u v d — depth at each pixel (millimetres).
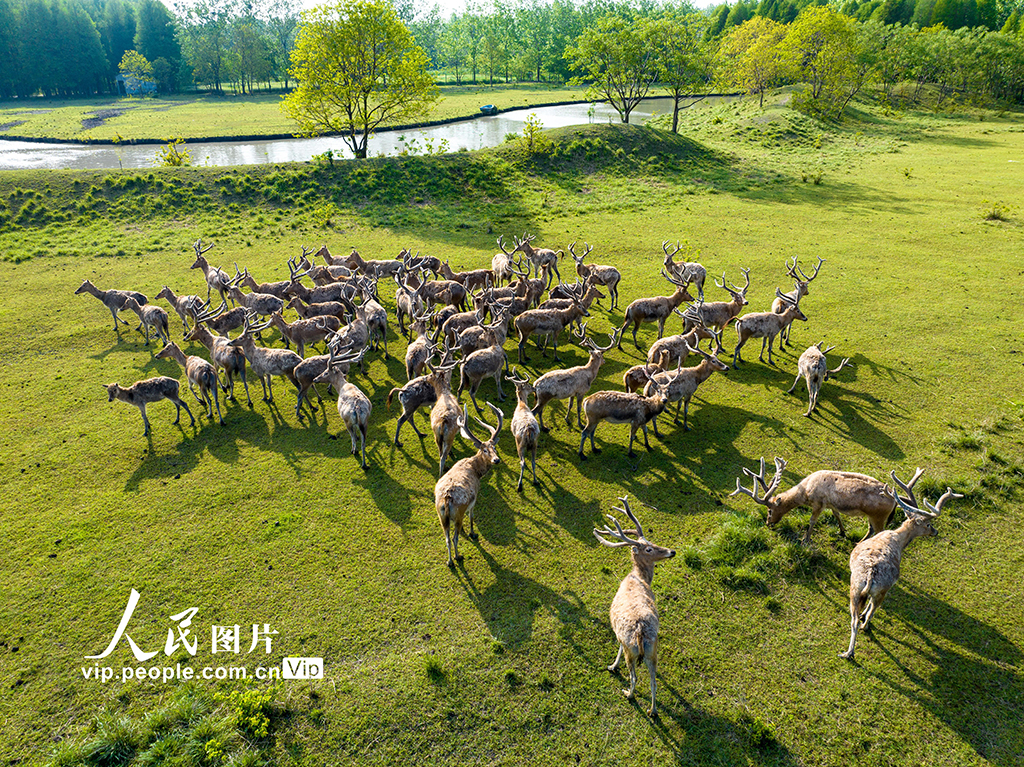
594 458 16797
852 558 11352
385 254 33375
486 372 18969
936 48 87500
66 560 13344
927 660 10891
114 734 9578
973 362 21031
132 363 22188
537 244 34812
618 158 51656
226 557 13414
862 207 40688
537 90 134375
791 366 21516
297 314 26531
